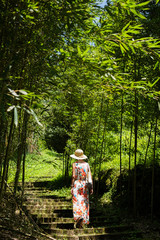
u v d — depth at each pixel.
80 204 3.93
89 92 3.02
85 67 2.40
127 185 5.53
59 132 8.60
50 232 3.80
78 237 3.66
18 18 2.06
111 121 6.18
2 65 2.15
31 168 11.36
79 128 6.96
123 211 5.14
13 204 3.09
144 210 4.84
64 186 8.45
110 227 4.07
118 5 2.20
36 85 2.70
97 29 2.34
